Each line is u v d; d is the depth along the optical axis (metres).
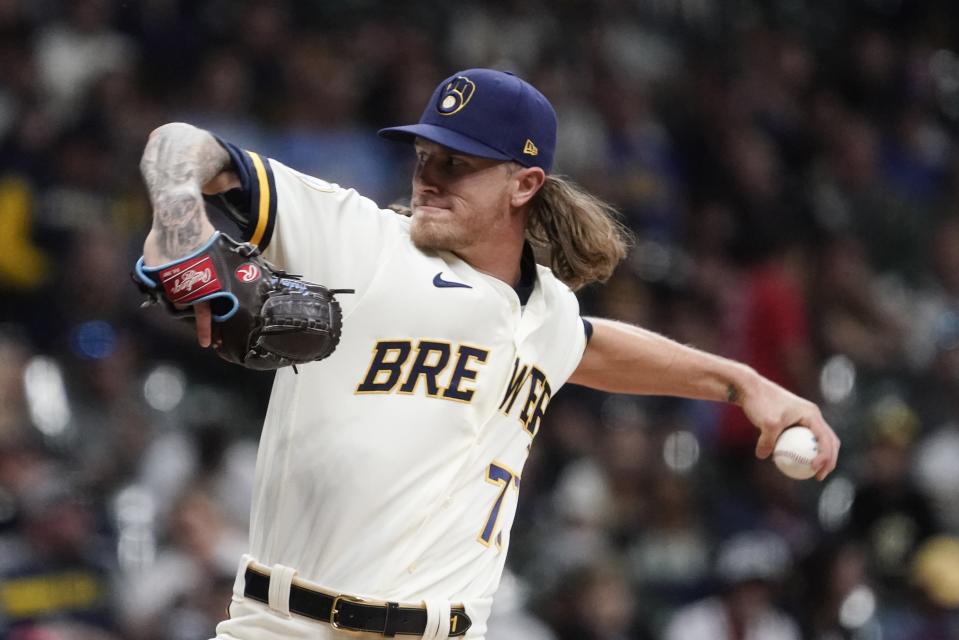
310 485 13.09
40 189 35.53
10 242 34.28
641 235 43.19
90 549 27.77
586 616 29.95
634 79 50.28
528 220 14.98
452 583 13.34
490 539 13.70
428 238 13.73
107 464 30.73
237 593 13.51
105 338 33.56
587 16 50.69
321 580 13.06
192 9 42.06
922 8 59.41
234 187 13.03
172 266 11.82
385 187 40.66
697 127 50.12
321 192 13.41
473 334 13.60
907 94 56.34
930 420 42.12
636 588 33.16
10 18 38.28
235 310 11.91
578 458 35.91
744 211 47.09
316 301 12.23
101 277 34.12
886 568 36.06
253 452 31.62
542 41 48.59
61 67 39.47
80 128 37.09
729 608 31.19
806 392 41.62
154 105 39.53
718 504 36.81
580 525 33.03
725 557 33.75
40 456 30.06
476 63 46.66
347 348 13.21
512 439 14.08
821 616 32.75
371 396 13.17
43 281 34.53
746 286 42.47
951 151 56.06
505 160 13.91
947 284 49.94
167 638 26.84
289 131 40.22
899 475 37.31
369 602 12.97
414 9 47.19
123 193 36.69
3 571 26.22
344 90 41.44
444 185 13.86
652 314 40.12
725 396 16.30
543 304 14.53
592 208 15.12
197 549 28.14
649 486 35.62
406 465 13.16
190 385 34.75
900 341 45.84
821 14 58.06
